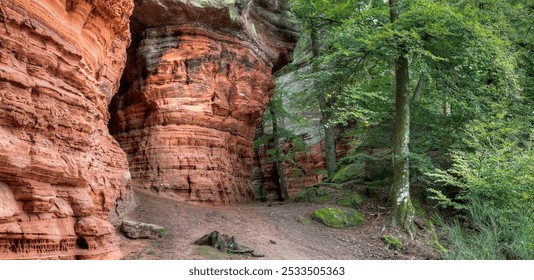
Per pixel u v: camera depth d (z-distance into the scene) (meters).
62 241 6.77
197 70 16.36
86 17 7.98
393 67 18.55
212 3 15.88
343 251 13.14
